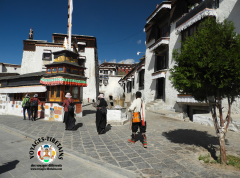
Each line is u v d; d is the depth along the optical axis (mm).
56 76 7934
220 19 8016
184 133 5527
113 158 3350
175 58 3512
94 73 28141
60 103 8164
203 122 7129
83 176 2668
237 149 3824
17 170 2854
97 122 5457
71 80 8352
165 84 12820
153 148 3992
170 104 12000
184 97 9336
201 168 2881
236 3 7281
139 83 20391
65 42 9312
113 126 6809
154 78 14023
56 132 5711
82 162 3256
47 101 8539
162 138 4910
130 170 2801
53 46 25000
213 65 2711
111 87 7664
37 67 24391
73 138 4938
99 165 3047
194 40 3166
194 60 2963
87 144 4332
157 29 15352
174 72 3490
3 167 2977
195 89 3209
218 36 2898
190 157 3400
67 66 8414
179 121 8133
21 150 3934
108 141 4617
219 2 8156
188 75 3025
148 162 3146
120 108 7426
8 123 7473
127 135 5312
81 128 6453
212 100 3355
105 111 5492
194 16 8969
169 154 3574
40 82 8578
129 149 3920
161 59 14562
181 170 2807
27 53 25828
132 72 24625
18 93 10750
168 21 13383
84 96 27250
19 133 5605
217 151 3691
